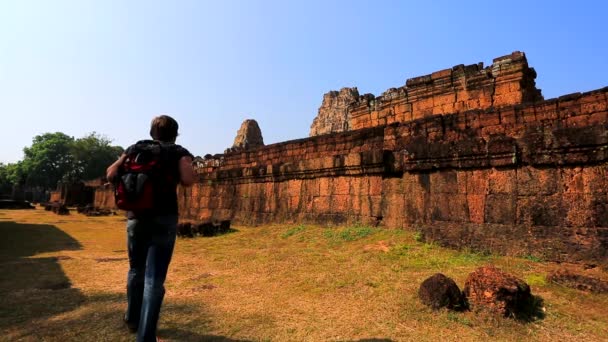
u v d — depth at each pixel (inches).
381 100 563.2
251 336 125.6
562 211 209.9
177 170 119.6
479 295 144.7
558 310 142.0
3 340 123.8
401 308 147.5
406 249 240.4
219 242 361.1
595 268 185.0
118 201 114.1
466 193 257.4
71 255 302.2
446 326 130.4
